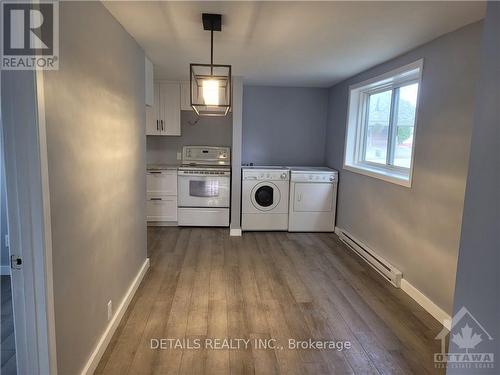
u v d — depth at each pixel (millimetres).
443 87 2549
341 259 3836
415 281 2895
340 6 2023
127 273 2684
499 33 1096
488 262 1135
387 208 3402
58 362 1553
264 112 5336
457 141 2391
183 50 3080
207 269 3479
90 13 1830
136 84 2852
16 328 1455
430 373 2002
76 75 1663
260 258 3826
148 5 2027
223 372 1986
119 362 2047
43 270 1408
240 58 3385
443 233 2529
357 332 2406
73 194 1662
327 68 3814
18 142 1326
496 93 1106
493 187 1116
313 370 2016
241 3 1998
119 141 2391
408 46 2852
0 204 2684
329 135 5266
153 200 4977
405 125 3430
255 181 4770
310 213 4852
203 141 5457
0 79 1295
